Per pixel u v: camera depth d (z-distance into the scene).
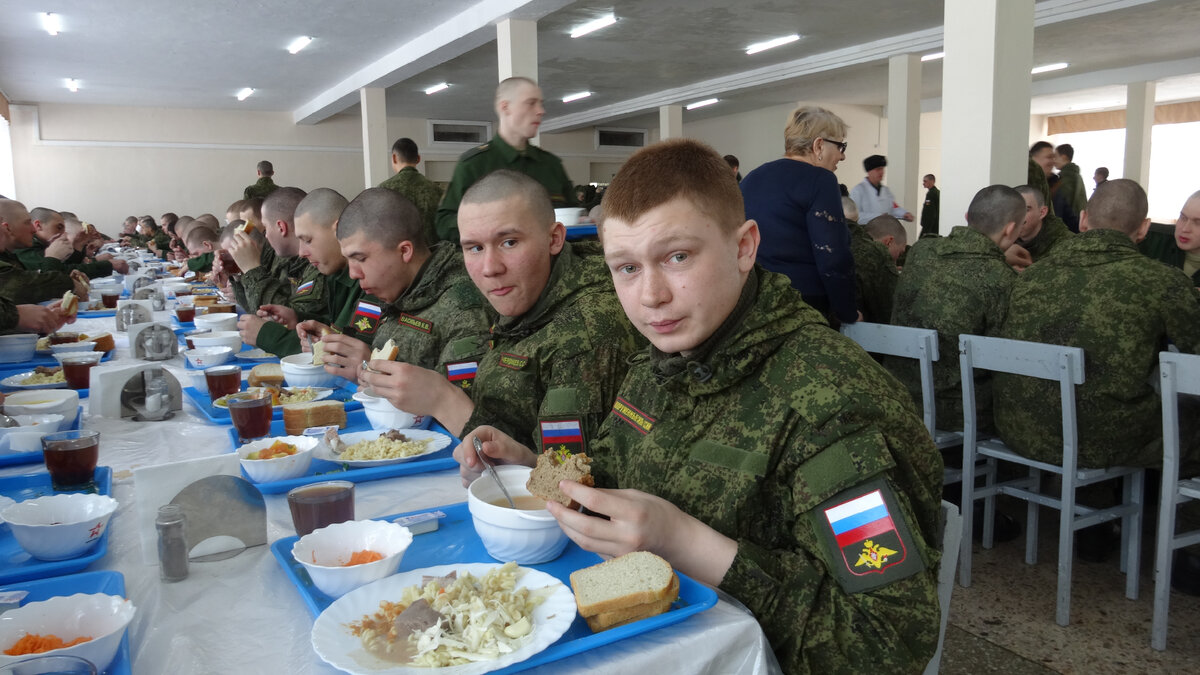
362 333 2.47
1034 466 2.39
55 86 11.76
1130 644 2.11
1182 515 3.02
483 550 0.99
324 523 1.02
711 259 0.94
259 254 3.47
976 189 4.26
